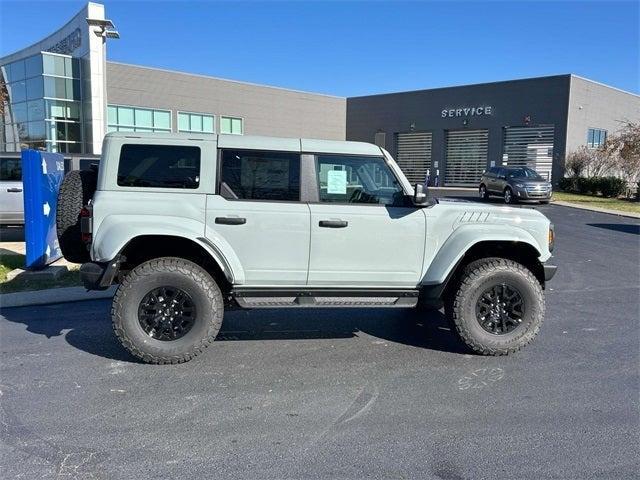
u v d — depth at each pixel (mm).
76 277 8570
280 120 41844
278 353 5359
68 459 3357
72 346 5480
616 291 8266
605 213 21047
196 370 4879
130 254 5262
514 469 3281
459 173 38094
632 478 3184
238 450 3488
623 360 5211
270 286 5172
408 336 5949
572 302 7562
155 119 35531
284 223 5055
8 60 35125
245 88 39844
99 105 27547
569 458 3406
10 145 30828
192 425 3826
